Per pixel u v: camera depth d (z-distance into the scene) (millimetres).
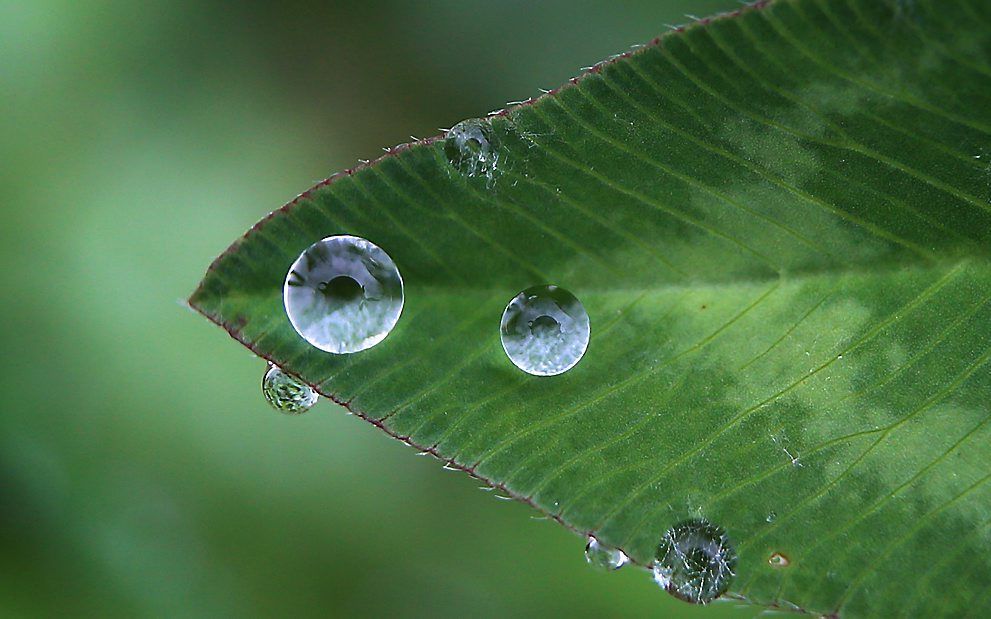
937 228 87
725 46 86
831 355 87
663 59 86
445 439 87
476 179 87
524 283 87
